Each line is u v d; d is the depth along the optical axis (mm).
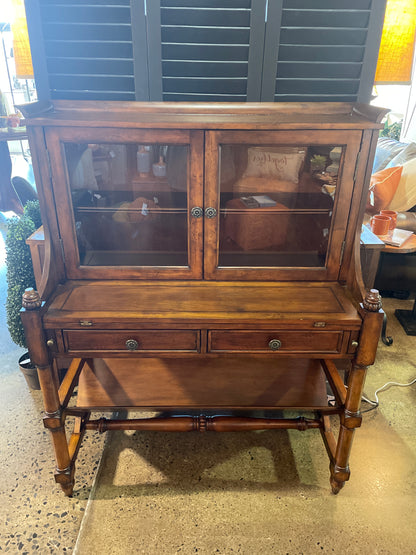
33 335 1362
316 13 1395
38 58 1425
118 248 1534
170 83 1466
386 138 3963
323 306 1453
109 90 1474
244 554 1443
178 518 1564
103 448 1869
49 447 1868
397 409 2096
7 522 1549
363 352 1410
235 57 1441
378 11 1396
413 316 2828
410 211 3066
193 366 1894
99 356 1450
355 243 1505
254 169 1410
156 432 1959
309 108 1487
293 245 1536
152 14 1368
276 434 1958
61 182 1408
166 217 1489
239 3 1368
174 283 1568
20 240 2064
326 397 1845
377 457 1827
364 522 1558
